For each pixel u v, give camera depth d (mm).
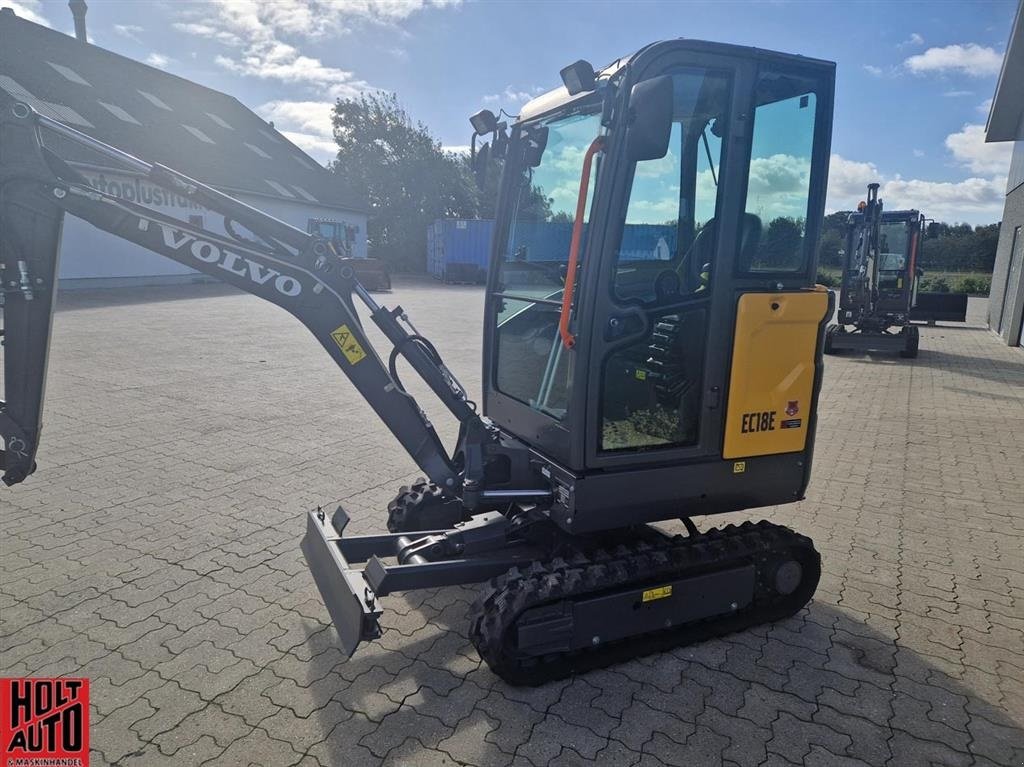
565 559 3256
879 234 12703
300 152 32469
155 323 13656
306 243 3277
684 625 3404
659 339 3146
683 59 2861
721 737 2752
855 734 2783
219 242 3168
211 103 28953
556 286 3389
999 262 17438
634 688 3057
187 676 3045
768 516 5004
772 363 3275
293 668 3121
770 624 3594
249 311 15922
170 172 3100
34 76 20734
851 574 4133
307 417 7215
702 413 3234
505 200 3857
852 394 9328
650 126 2656
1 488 5070
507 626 2877
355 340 3363
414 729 2764
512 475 3426
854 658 3301
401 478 5484
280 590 3760
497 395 3957
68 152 16594
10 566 3953
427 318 16719
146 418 7035
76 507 4777
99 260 19734
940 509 5156
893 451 6617
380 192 39500
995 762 2646
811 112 3152
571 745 2693
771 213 3172
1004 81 13828
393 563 3742
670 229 3123
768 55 2988
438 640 3391
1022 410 8352
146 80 26000
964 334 17000
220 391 8273
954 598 3867
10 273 2996
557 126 3424
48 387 8172
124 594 3684
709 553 3354
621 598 3090
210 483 5293
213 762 2561
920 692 3053
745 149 3023
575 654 3156
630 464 3164
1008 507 5195
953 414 8148
